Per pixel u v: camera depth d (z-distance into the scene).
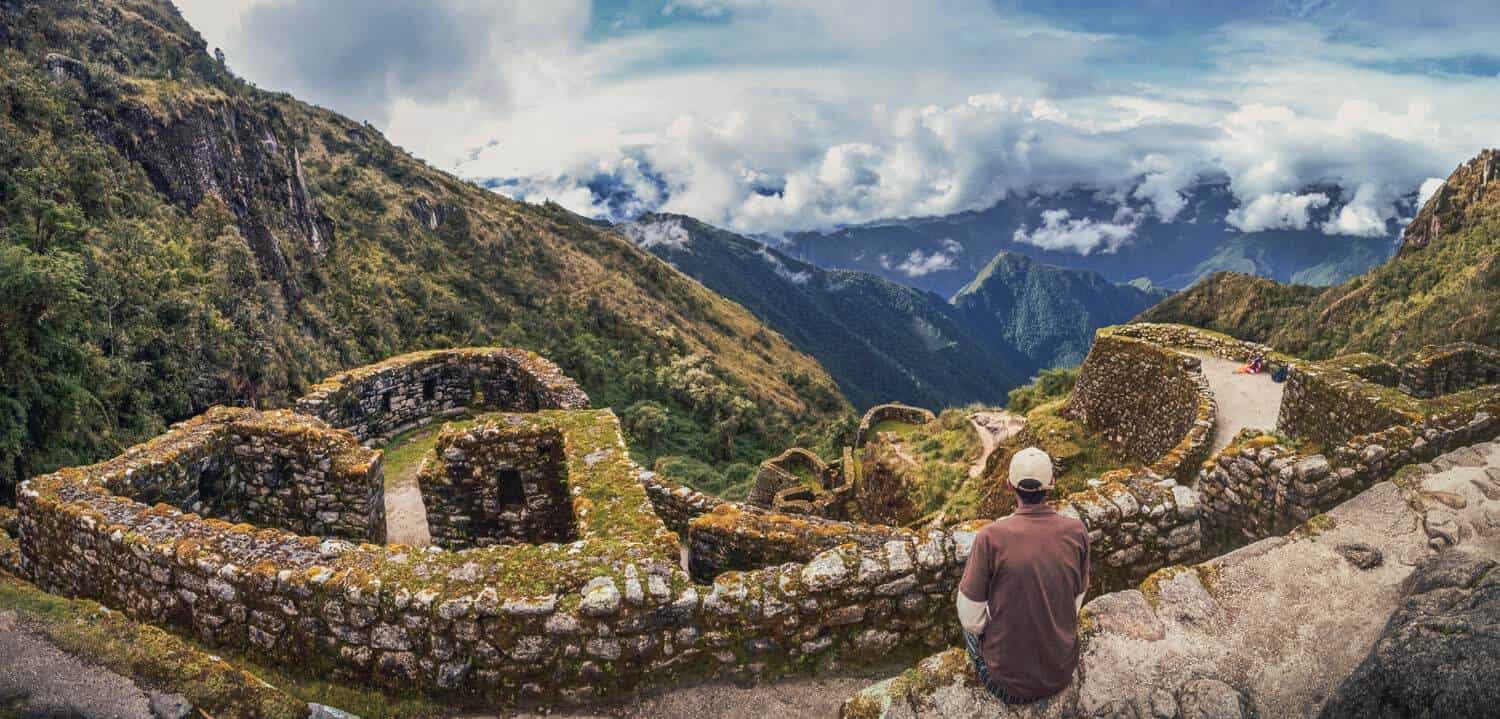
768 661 6.04
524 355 15.80
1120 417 20.50
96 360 17.42
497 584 6.01
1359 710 3.94
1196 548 7.11
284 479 9.68
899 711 4.34
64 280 14.66
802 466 32.28
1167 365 18.55
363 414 13.86
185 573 6.46
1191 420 16.53
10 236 21.00
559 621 5.79
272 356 30.66
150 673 4.80
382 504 9.83
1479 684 3.48
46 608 5.39
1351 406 12.35
